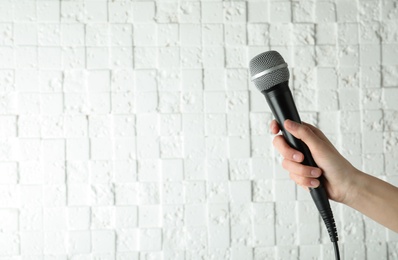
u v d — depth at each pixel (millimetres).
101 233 1645
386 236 1677
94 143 1655
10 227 1630
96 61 1664
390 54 1711
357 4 1709
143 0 1676
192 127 1671
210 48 1683
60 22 1662
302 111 1696
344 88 1702
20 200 1635
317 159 859
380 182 892
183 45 1679
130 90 1668
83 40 1665
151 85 1670
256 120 1680
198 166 1668
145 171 1661
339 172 876
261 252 1667
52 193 1642
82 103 1658
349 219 1679
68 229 1641
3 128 1641
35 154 1644
